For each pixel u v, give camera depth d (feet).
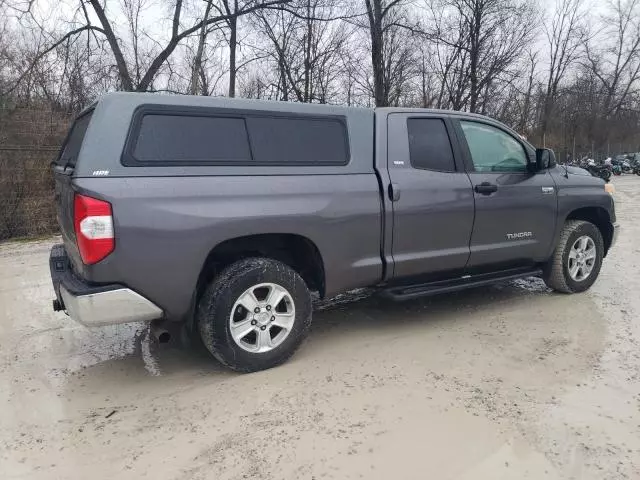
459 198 13.91
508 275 15.35
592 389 10.44
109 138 9.84
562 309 15.62
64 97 42.34
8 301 17.67
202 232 10.43
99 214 9.53
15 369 12.13
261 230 11.08
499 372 11.32
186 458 8.45
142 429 9.37
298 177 11.66
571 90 116.67
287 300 11.71
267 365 11.62
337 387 10.77
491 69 57.93
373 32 48.83
